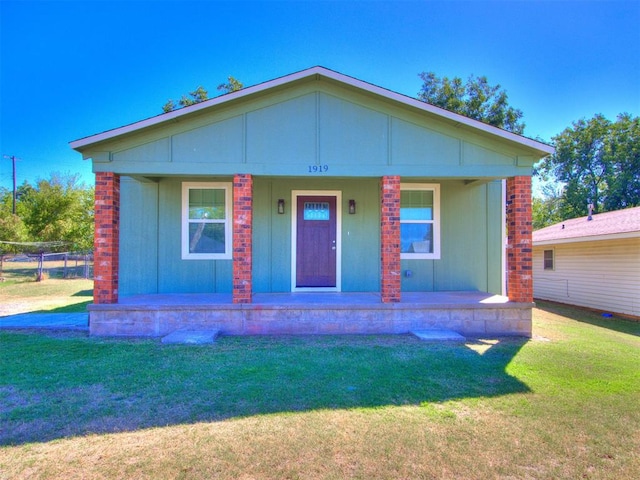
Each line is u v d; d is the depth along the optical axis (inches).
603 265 454.3
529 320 268.4
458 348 223.1
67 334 258.2
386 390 155.3
